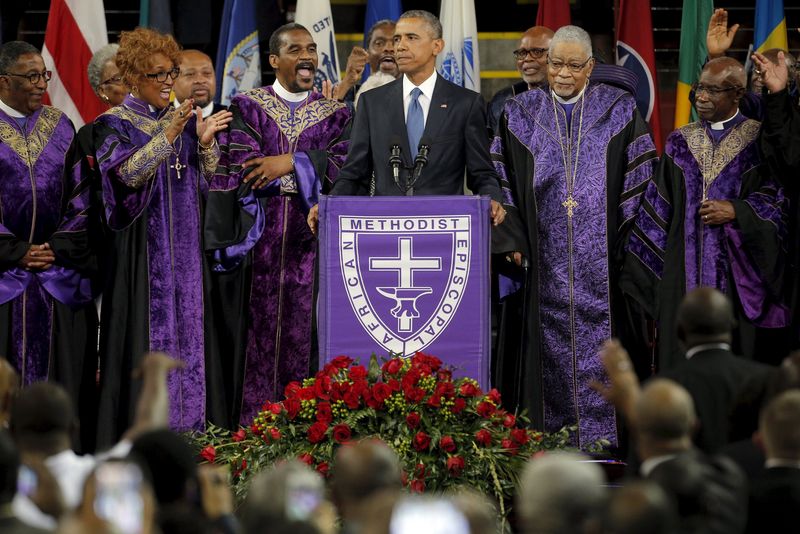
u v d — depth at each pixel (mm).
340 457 12188
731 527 13133
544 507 10867
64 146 29266
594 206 28688
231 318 30016
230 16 37281
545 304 28875
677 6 41344
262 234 29969
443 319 24016
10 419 16359
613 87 29406
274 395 29984
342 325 23984
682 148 29188
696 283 28750
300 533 10555
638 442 15188
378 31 33719
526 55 32281
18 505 12719
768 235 28312
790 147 27859
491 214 24469
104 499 10547
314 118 30453
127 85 29312
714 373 18172
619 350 16312
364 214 24047
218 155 29281
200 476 12891
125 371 28844
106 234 29406
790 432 14250
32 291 28797
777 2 36500
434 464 21219
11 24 40219
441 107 27406
